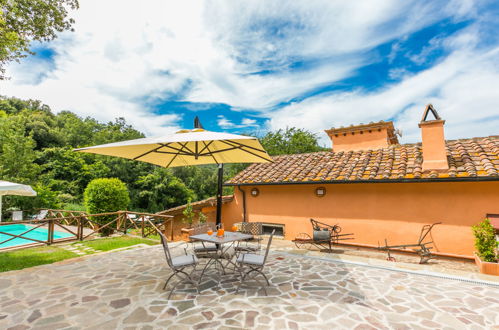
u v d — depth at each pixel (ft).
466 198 22.17
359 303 13.65
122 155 17.72
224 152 21.01
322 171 29.94
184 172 143.13
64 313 12.47
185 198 127.95
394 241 25.05
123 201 42.68
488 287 15.93
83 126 150.71
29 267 20.42
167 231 35.76
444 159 22.97
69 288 15.83
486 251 18.39
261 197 34.09
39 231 46.91
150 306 13.26
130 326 11.24
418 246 23.35
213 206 36.04
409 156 28.04
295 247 27.53
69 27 35.32
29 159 66.49
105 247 28.17
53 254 24.79
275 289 15.62
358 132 35.73
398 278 17.62
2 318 11.95
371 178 24.77
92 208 40.19
